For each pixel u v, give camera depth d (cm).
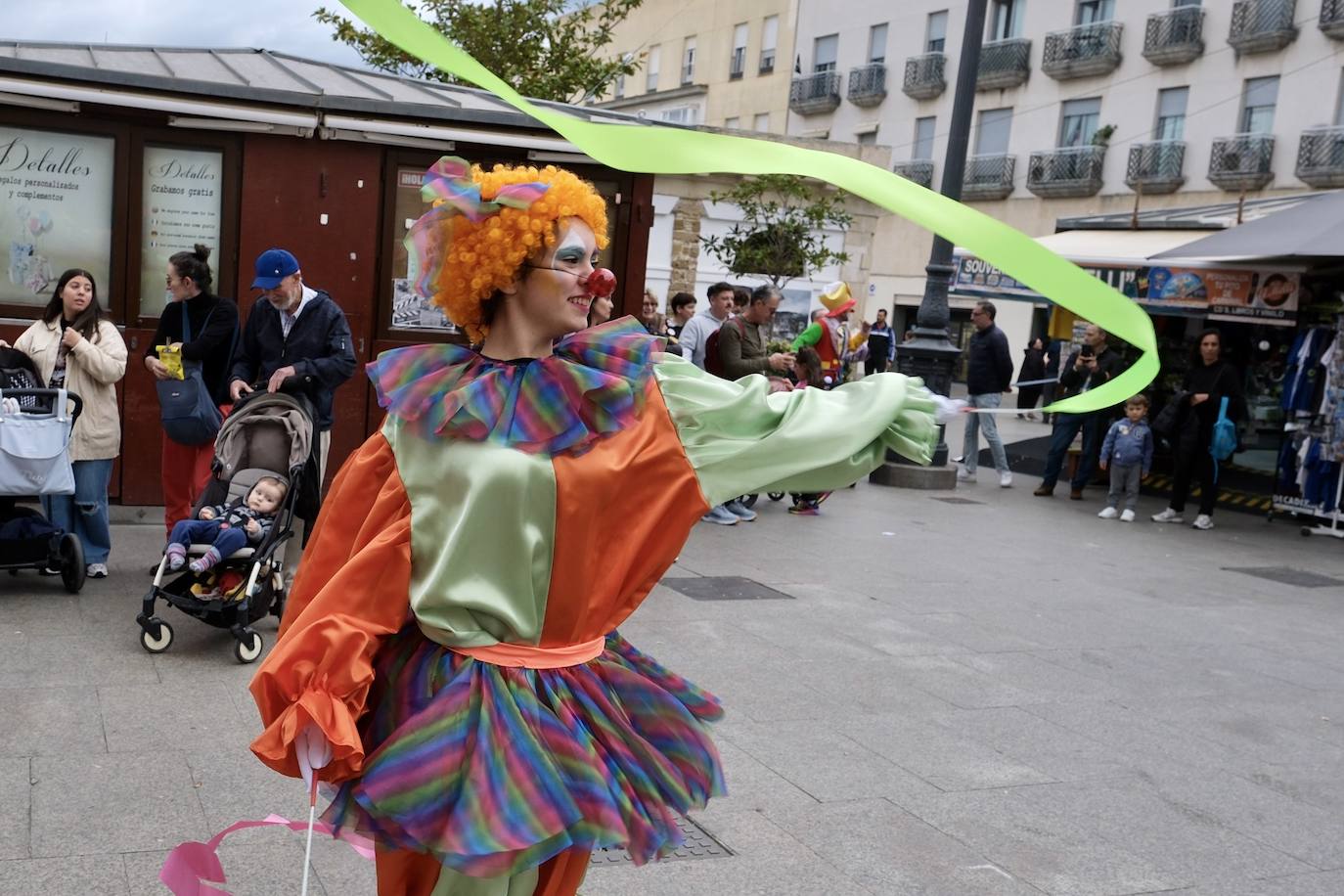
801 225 2195
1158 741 527
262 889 333
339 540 229
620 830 212
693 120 4494
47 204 774
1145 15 3086
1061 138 3325
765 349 993
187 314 669
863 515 1093
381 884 229
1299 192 2795
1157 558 1002
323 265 827
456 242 226
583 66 1905
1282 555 1059
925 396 240
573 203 225
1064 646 682
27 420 587
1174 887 382
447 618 218
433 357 227
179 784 398
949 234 171
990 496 1296
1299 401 1199
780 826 404
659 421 229
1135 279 1298
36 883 325
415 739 211
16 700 463
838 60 3909
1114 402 179
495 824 205
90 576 655
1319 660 697
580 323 230
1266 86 2866
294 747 212
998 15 3459
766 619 680
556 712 221
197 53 909
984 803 438
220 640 565
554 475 217
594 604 227
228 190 804
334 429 842
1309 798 471
